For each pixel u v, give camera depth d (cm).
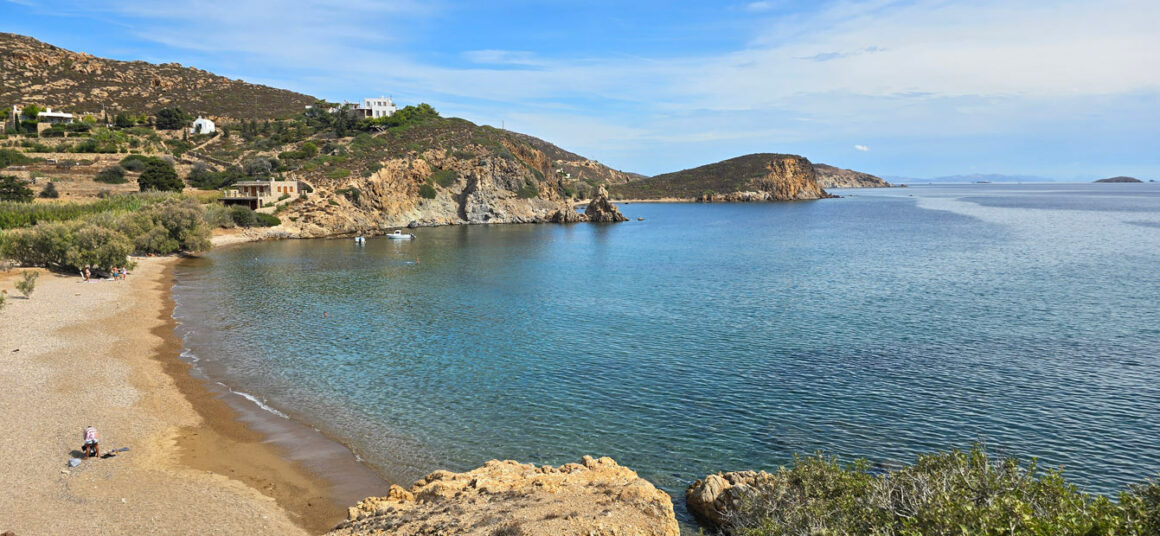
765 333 5228
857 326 5394
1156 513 1445
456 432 3281
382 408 3594
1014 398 3650
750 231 15525
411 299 6806
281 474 2777
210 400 3631
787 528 1856
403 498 2273
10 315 5328
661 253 11125
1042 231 13575
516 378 4128
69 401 3412
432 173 17650
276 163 15925
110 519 2288
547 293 7200
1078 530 1408
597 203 19250
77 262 7444
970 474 1864
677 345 4897
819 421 3391
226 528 2289
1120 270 8006
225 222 12400
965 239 12412
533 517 1833
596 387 3953
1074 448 3016
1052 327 5184
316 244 12231
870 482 1964
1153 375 3975
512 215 18175
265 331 5294
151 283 7438
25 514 2273
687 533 2341
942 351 4591
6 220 9175
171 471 2727
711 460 2966
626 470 2308
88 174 13825
